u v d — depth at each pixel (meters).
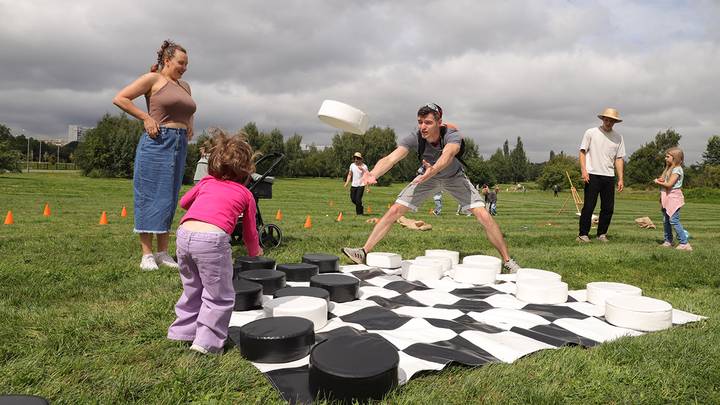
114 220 9.99
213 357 2.52
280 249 6.25
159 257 4.86
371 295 4.03
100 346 2.62
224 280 2.64
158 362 2.44
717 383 2.28
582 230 7.88
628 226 12.55
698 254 6.29
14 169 54.75
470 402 2.09
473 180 83.50
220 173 2.82
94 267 4.68
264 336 2.47
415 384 2.27
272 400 2.08
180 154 4.79
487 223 5.00
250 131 73.19
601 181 7.77
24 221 9.23
